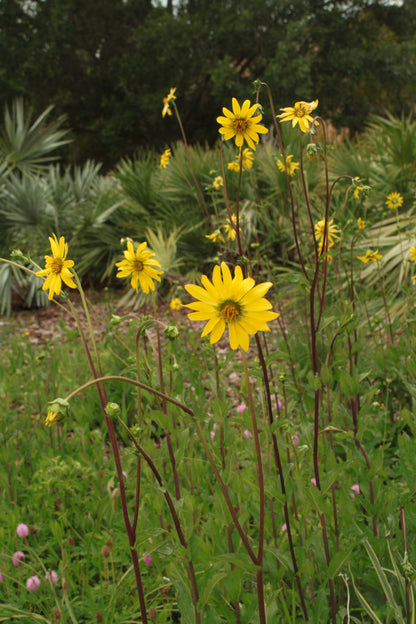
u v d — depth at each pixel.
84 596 1.78
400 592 1.40
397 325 3.06
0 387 3.33
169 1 16.98
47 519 2.16
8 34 16.33
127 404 3.04
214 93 14.45
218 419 1.41
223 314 0.90
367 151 6.40
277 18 15.23
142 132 16.78
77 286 1.24
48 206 7.61
